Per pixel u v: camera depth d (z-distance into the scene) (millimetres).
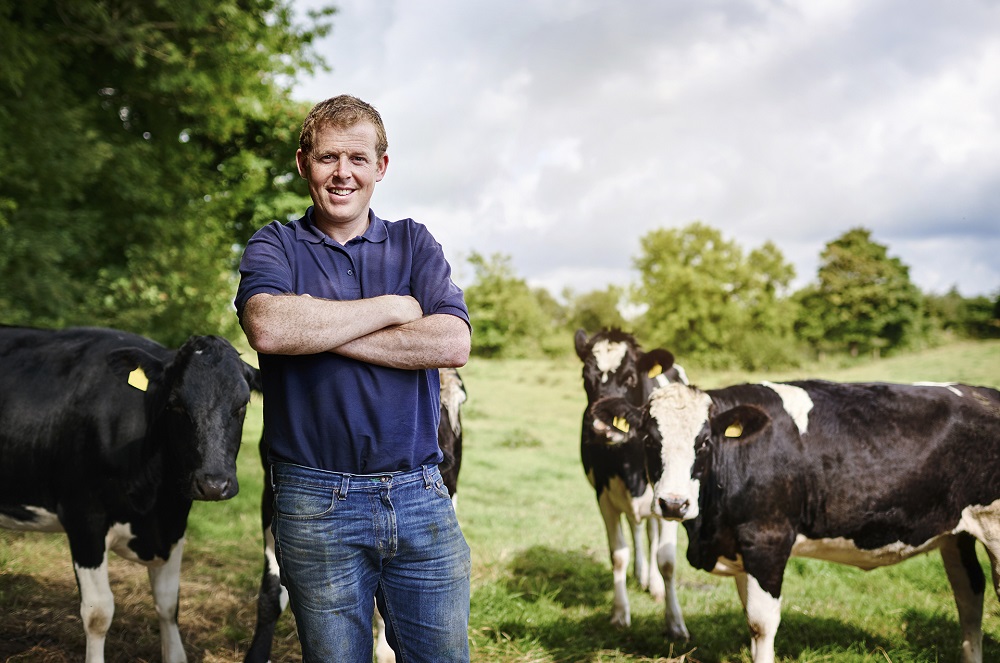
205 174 12102
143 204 10555
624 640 4715
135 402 3684
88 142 8992
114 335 4156
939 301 61250
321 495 1911
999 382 25938
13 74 7777
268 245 2031
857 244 55594
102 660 3641
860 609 5145
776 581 3801
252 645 3975
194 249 10953
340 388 1916
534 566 6348
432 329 1962
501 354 48969
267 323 1863
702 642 4613
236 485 3434
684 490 3668
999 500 3924
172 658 3895
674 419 3775
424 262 2139
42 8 9117
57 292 8367
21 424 3725
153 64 10125
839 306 54250
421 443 2021
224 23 10297
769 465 3791
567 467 12352
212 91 10508
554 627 4750
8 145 8148
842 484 3824
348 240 2100
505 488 10344
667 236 41406
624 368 5539
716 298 39875
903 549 3965
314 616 1936
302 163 2104
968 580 4207
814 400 3975
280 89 13016
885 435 3877
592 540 7566
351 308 1921
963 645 4211
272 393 1992
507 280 50969
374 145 2082
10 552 5223
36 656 3766
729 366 37594
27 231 8156
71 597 4621
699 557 3969
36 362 3914
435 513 2006
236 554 6172
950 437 3898
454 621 2035
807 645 4359
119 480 3629
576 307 73312
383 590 2043
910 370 31078
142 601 4773
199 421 3400
